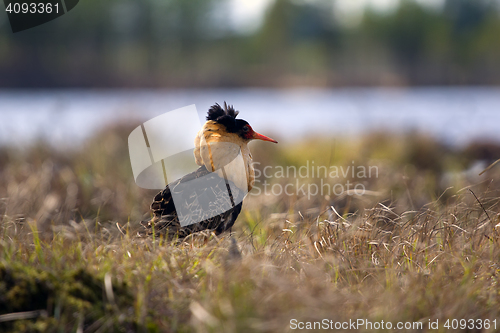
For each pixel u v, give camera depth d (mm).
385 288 8453
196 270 8977
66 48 100062
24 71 91438
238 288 7727
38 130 23719
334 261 9320
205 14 119875
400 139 23922
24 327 6730
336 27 128875
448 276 8664
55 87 91750
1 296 6922
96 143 22188
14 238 9875
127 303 7473
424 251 9891
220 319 7047
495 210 12078
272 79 99625
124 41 110938
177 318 7383
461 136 25234
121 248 9555
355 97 62719
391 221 11273
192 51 118875
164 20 117438
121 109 28125
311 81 96188
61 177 18297
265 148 25047
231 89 94500
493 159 22453
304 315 7180
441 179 19656
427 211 11383
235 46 126000
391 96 60312
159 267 8789
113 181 18203
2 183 17969
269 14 129250
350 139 25328
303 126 34938
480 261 9250
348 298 7938
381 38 121250
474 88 85500
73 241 10008
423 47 118562
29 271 7410
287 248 9992
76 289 7316
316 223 11477
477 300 8219
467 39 114750
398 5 122000
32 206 15469
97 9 102312
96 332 6844
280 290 7641
